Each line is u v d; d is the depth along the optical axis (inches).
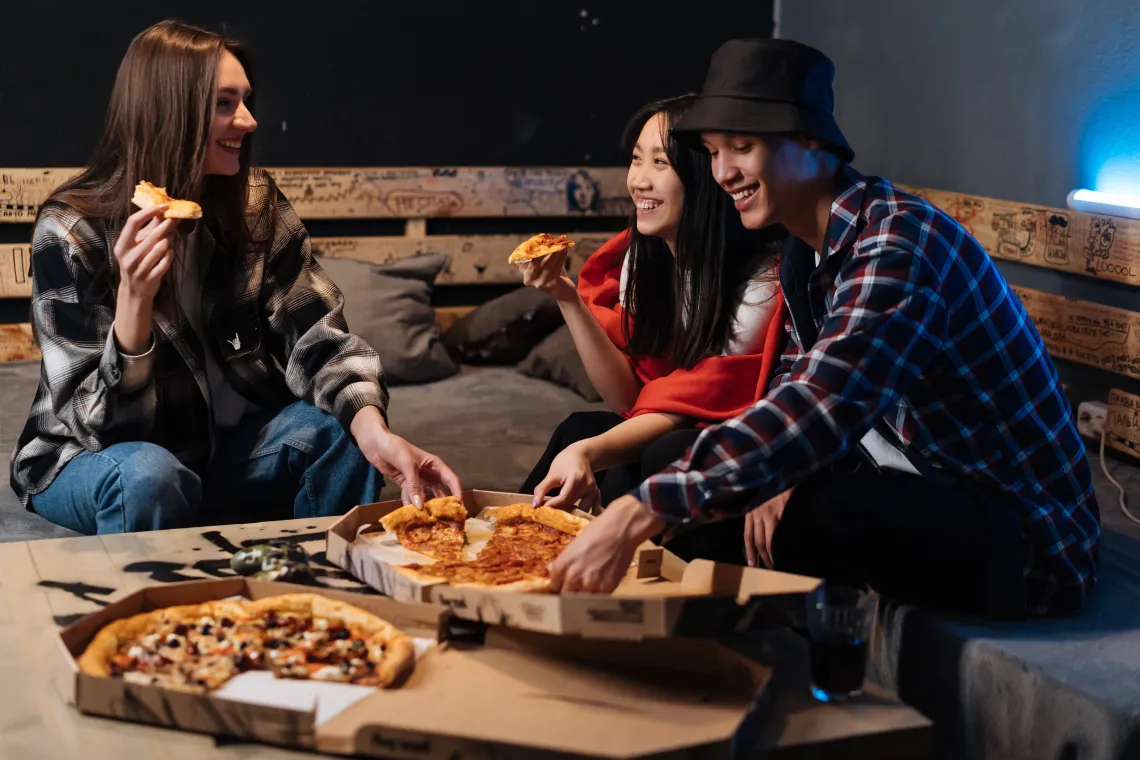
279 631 54.7
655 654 54.7
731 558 77.8
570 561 55.4
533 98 167.0
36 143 145.4
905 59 151.2
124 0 145.6
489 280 165.5
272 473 88.4
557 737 47.3
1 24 141.3
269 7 151.9
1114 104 119.6
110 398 78.7
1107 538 87.7
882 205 62.4
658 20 170.4
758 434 55.3
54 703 50.8
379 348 143.3
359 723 47.8
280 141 155.7
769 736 48.6
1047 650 65.2
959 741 67.3
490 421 128.8
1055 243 125.0
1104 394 122.3
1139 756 58.7
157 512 78.3
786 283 71.9
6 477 100.9
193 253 87.1
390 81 159.5
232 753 47.1
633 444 77.8
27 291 144.4
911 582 69.1
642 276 85.5
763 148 62.1
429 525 68.3
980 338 63.9
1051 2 126.7
